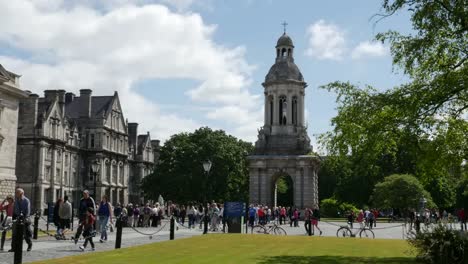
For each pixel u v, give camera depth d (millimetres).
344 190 101250
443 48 22016
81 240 29547
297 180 82000
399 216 96250
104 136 106375
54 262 18656
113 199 109000
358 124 24516
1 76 56625
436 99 22109
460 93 22750
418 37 22688
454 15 20703
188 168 94312
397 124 23453
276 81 86812
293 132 85562
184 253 22531
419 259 21031
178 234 38406
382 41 23938
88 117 106000
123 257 20547
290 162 82625
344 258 22078
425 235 20953
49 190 90188
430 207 83688
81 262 18797
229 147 96438
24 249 23859
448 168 24609
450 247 19938
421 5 21734
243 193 101812
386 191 84125
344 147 25328
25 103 88750
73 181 99875
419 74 23562
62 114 95500
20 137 87812
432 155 23047
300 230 52188
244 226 53938
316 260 21047
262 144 85438
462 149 23547
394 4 22297
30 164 87250
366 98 24609
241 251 24047
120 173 113562
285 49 89562
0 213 31656
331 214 90250
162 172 96562
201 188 92500
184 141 97062
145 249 24031
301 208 81062
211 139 95438
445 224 21750
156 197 95875
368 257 22578
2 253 21984
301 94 87312
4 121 58344
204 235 35531
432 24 21547
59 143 93188
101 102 110562
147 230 44719
